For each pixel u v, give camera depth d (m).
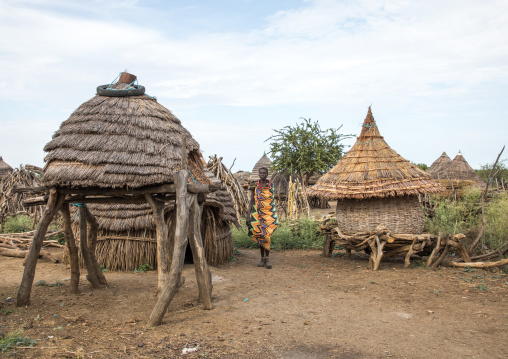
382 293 5.67
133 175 4.80
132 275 6.94
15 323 4.42
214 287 6.15
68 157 4.93
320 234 11.62
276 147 24.89
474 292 5.60
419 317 4.66
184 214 4.62
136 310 4.98
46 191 5.34
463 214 9.98
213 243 7.85
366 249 8.16
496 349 3.75
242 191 13.96
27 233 10.16
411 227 7.52
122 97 5.57
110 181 4.77
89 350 3.75
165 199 5.23
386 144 8.13
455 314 4.72
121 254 7.32
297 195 14.69
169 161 5.02
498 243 8.05
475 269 6.95
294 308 5.08
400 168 7.71
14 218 12.84
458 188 12.27
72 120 5.34
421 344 3.90
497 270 6.88
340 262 8.23
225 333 4.21
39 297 5.50
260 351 3.77
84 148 4.96
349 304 5.21
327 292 5.84
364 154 8.05
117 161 4.84
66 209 5.55
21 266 7.69
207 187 4.86
